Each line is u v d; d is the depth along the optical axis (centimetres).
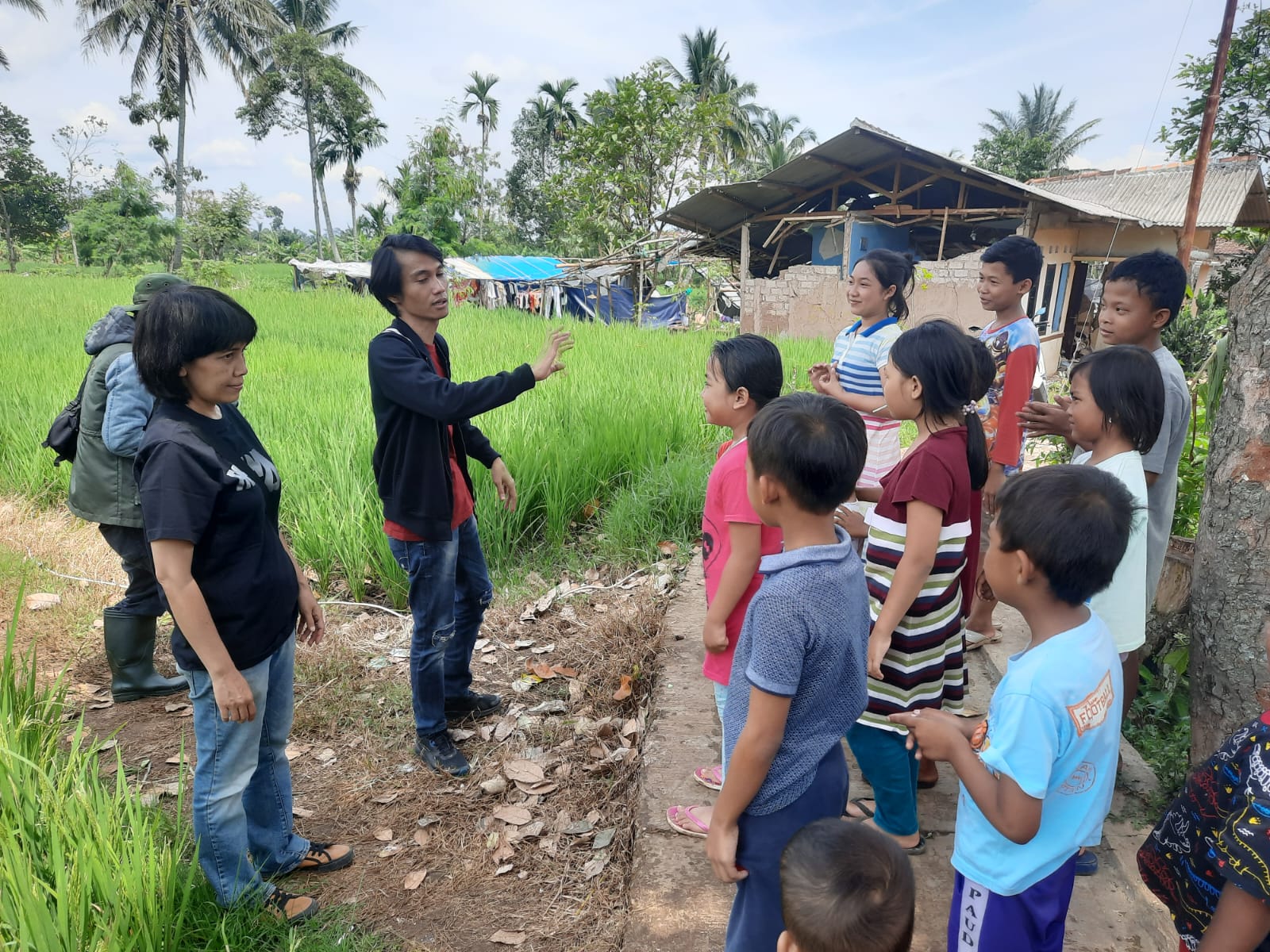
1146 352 240
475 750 350
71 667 414
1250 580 238
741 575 216
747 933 177
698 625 406
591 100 2423
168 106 3962
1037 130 4266
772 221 1938
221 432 233
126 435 344
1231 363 246
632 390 786
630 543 541
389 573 482
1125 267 278
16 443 647
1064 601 163
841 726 171
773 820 170
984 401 364
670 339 1394
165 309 213
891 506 236
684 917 229
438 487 304
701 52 3803
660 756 301
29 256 4594
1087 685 159
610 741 350
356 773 337
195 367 219
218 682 221
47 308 1545
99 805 236
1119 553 158
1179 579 335
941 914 224
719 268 2327
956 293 1606
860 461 164
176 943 220
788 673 157
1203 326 917
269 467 249
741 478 215
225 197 4022
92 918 206
